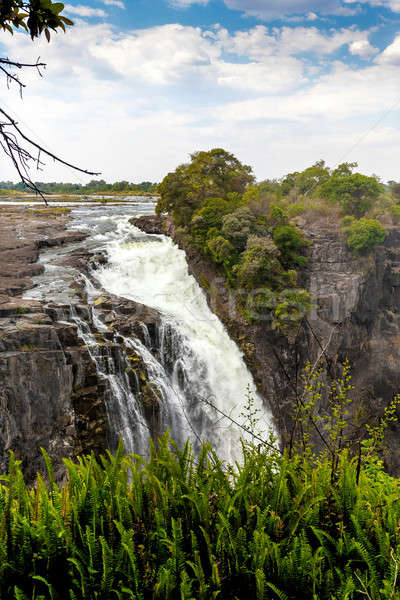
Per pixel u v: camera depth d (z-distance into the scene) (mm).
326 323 29125
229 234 33156
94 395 19031
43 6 2926
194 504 3768
